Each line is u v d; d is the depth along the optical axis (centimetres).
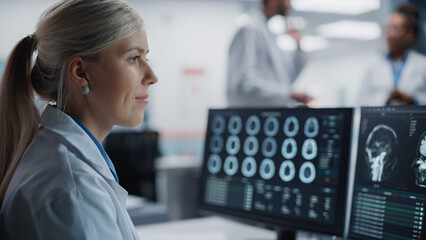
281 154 112
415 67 283
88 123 79
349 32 628
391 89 293
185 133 532
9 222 70
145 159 236
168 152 523
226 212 122
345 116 102
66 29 72
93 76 75
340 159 101
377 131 94
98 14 72
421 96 280
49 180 65
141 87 79
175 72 527
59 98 76
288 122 112
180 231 134
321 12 529
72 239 61
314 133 107
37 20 80
